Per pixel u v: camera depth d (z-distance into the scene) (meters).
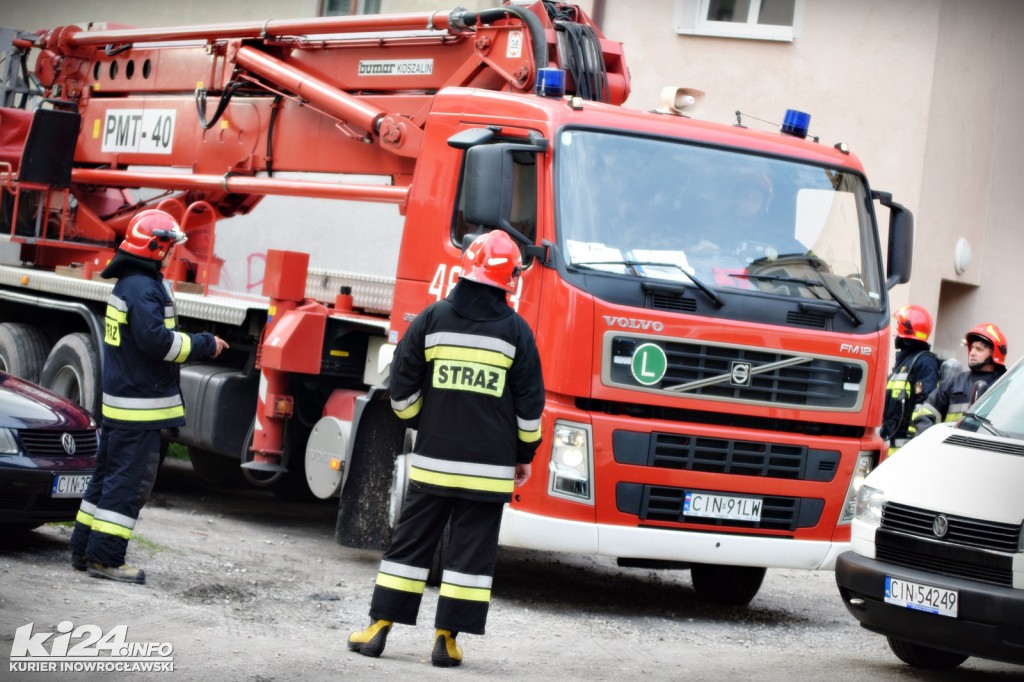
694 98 9.05
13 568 7.54
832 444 8.44
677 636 7.94
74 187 13.16
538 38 8.98
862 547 7.14
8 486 7.71
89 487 7.78
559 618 8.16
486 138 8.12
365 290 10.23
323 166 10.57
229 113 11.38
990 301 15.12
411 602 6.56
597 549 7.91
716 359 8.04
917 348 10.83
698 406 8.03
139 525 9.67
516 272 6.63
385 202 9.81
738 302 8.12
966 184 14.54
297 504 12.44
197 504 11.68
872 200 8.97
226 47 11.24
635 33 14.84
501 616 8.02
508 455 6.56
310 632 7.03
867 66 13.97
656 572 10.88
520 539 7.94
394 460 8.98
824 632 8.64
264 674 5.83
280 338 9.83
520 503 7.94
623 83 9.63
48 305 12.15
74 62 13.14
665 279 8.02
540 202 8.00
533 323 7.93
